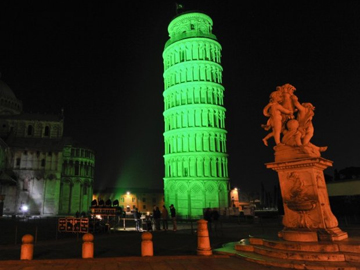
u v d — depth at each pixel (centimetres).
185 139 6412
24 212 7212
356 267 866
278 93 1304
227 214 5134
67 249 1595
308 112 1234
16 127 8388
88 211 9319
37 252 1490
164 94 7138
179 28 7250
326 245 984
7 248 1653
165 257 1210
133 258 1198
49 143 8200
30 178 7556
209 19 7338
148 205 11656
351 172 4966
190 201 6056
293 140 1211
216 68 6956
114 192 11688
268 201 10875
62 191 8925
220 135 6575
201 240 1296
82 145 9656
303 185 1141
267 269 946
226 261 1123
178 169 6309
